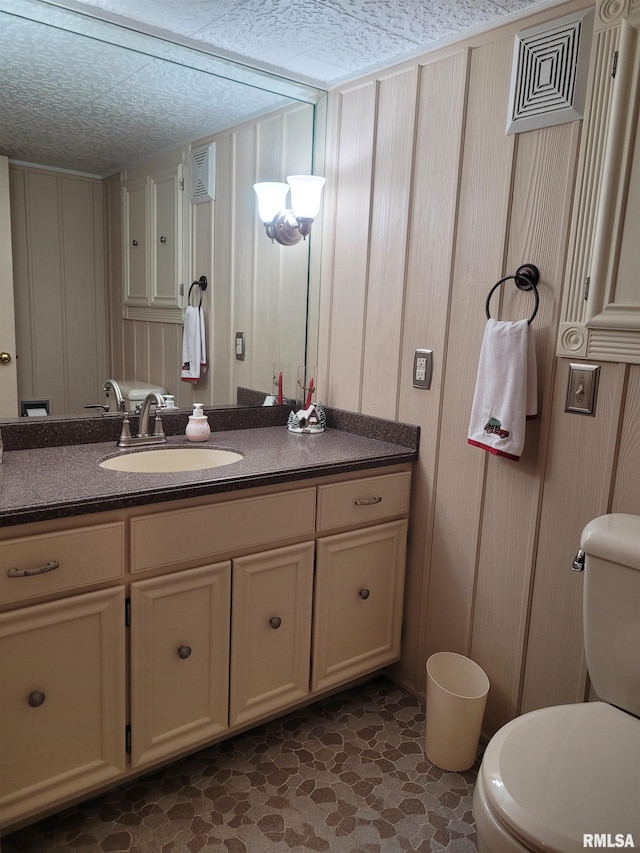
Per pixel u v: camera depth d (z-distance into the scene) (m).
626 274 1.48
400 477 2.03
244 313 2.25
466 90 1.80
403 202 2.02
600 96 1.49
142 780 1.72
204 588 1.62
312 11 1.67
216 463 1.97
